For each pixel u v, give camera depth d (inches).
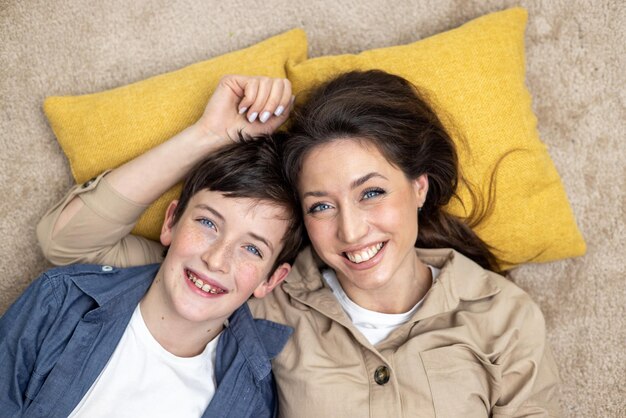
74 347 45.0
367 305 49.2
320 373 45.9
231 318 49.2
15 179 55.0
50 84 55.5
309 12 57.2
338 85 47.6
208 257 43.7
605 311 55.8
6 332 45.0
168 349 47.1
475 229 52.9
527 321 48.1
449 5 57.2
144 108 50.6
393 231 44.2
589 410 55.2
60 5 55.7
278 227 45.6
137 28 56.4
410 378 45.4
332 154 43.7
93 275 47.3
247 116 47.4
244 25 57.1
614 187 56.4
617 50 56.5
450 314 48.5
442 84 50.9
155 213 51.9
